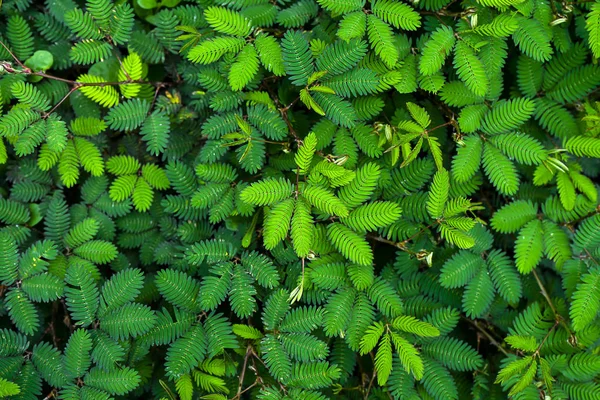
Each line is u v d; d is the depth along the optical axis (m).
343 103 1.09
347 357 1.14
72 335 1.07
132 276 1.09
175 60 1.16
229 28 1.08
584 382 1.12
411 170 1.12
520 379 1.11
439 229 1.10
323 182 1.07
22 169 1.14
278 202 1.06
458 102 1.11
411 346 1.09
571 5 1.12
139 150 1.17
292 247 1.11
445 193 1.08
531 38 1.09
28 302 1.09
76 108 1.13
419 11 1.12
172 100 1.15
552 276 1.17
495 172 1.10
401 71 1.10
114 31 1.11
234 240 1.12
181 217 1.13
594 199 1.12
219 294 1.09
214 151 1.10
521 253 1.12
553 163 1.10
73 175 1.11
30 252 1.09
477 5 1.10
